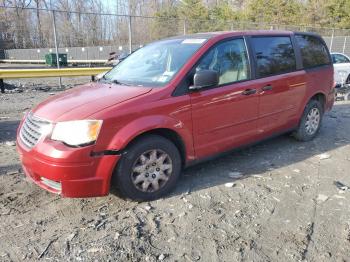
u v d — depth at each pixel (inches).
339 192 163.6
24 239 127.8
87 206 150.7
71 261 116.0
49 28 729.6
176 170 159.6
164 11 1656.0
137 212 145.9
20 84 570.6
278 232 131.6
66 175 134.1
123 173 144.0
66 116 138.9
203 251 120.9
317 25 1582.2
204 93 164.7
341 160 206.1
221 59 176.1
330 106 253.8
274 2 1609.3
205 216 142.5
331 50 997.8
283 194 161.6
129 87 163.2
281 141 239.6
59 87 529.0
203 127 166.7
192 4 1610.5
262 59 195.3
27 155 142.9
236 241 126.3
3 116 320.2
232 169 190.5
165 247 123.1
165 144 153.3
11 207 149.9
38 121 145.9
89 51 852.6
